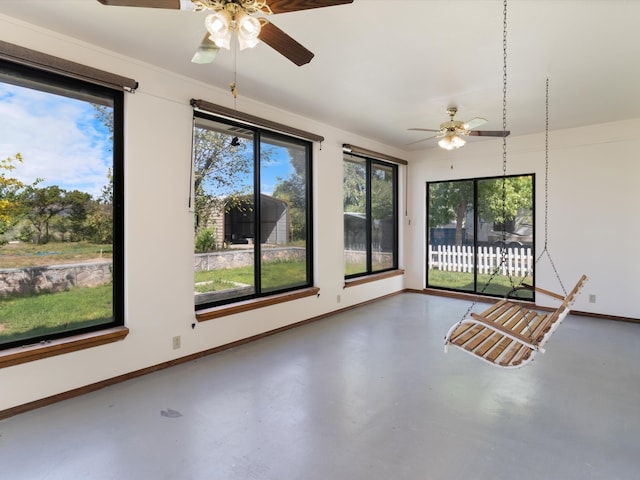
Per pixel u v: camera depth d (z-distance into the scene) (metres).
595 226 4.97
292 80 3.41
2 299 2.49
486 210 6.03
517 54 2.86
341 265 5.29
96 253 2.90
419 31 2.52
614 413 2.47
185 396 2.70
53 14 2.35
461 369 3.22
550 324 2.39
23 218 2.57
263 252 4.27
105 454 2.01
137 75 3.02
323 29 2.50
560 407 2.55
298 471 1.88
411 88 3.59
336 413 2.47
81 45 2.70
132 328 3.01
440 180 6.42
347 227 5.60
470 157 6.07
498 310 3.10
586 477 1.84
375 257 6.23
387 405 2.58
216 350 3.64
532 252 5.53
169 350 3.26
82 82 2.78
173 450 2.05
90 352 2.77
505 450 2.06
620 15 2.32
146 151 3.09
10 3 2.23
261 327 4.10
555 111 4.32
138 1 1.65
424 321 4.80
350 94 3.78
